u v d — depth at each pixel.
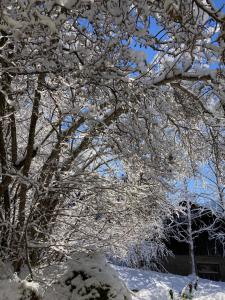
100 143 6.14
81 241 6.41
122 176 6.62
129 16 3.95
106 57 4.00
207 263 22.44
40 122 7.25
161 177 6.64
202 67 5.14
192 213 20.42
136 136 5.53
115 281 5.12
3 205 5.54
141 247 15.83
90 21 4.00
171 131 7.25
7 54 4.23
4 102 5.04
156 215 7.85
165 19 4.15
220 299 9.27
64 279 5.14
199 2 3.48
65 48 4.10
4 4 3.42
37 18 3.50
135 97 4.63
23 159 5.70
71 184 5.68
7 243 5.13
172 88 6.15
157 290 8.86
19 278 4.73
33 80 4.59
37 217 5.53
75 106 5.09
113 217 6.45
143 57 4.03
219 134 6.35
